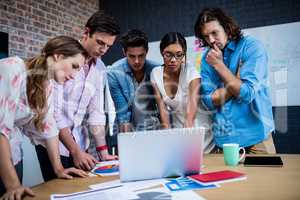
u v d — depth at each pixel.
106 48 1.79
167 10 3.54
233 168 1.27
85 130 1.95
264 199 0.83
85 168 1.40
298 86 2.96
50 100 1.36
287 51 3.01
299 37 2.96
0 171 1.05
